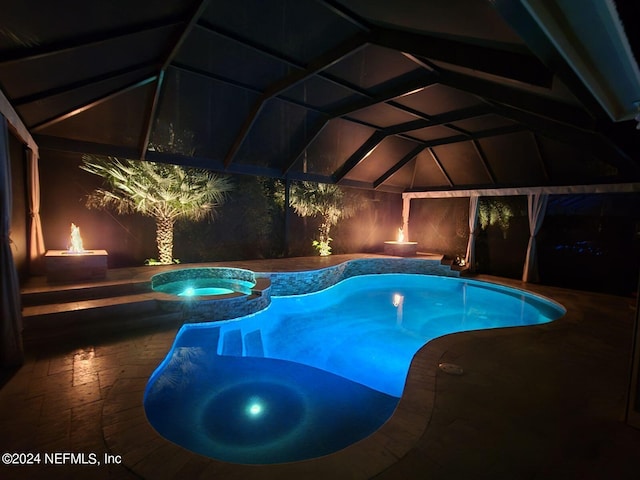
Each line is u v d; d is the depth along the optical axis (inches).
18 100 193.0
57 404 116.7
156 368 150.3
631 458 93.6
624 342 192.1
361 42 205.0
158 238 320.5
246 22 197.5
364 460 90.0
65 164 271.7
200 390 150.9
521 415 114.2
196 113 291.7
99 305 197.0
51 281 229.0
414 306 333.1
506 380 140.5
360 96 294.2
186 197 325.7
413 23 163.2
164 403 137.0
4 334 143.2
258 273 314.2
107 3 150.0
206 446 111.3
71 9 145.2
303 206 433.4
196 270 314.0
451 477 84.7
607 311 264.2
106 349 169.5
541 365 157.1
